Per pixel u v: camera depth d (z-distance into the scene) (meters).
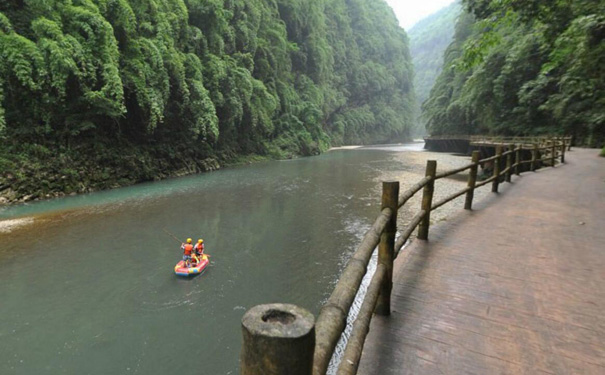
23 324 4.92
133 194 13.69
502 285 2.54
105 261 7.09
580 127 21.08
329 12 57.53
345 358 1.15
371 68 65.19
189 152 20.09
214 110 19.31
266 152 29.59
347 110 59.00
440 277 2.70
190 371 4.05
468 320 2.06
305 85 41.75
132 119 16.61
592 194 6.27
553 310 2.17
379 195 14.12
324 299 5.65
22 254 7.41
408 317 2.10
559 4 7.82
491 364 1.67
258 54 30.31
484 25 8.85
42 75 11.59
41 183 12.48
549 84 22.20
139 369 4.08
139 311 5.26
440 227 4.16
